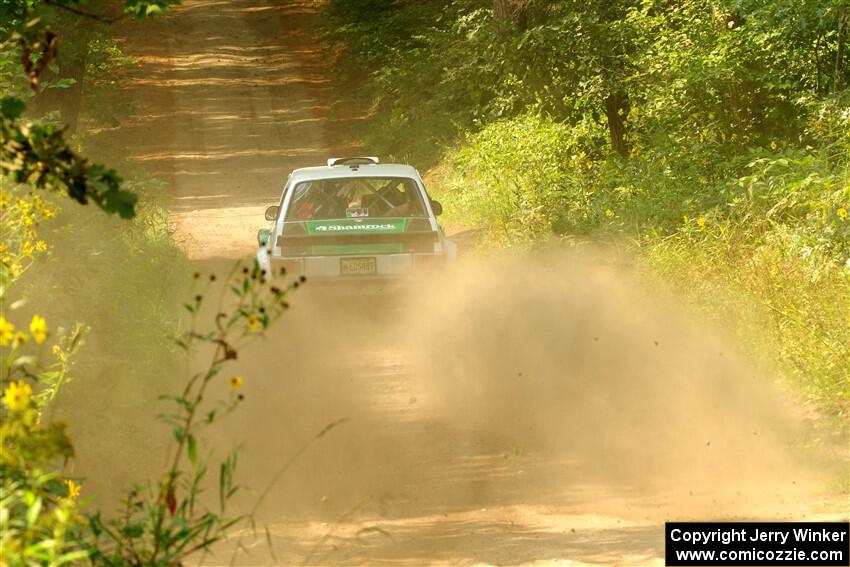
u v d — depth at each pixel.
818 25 34.69
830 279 24.39
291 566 13.05
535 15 45.41
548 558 13.01
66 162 7.70
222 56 101.12
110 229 25.80
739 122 38.44
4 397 7.47
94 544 8.09
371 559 13.30
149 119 82.44
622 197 36.38
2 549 6.33
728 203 31.33
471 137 56.56
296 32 108.94
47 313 16.67
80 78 43.16
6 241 13.96
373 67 88.19
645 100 42.97
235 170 68.44
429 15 87.25
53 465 14.60
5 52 20.05
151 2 9.38
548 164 44.25
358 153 72.31
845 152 30.48
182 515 8.25
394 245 28.72
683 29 40.78
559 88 43.59
